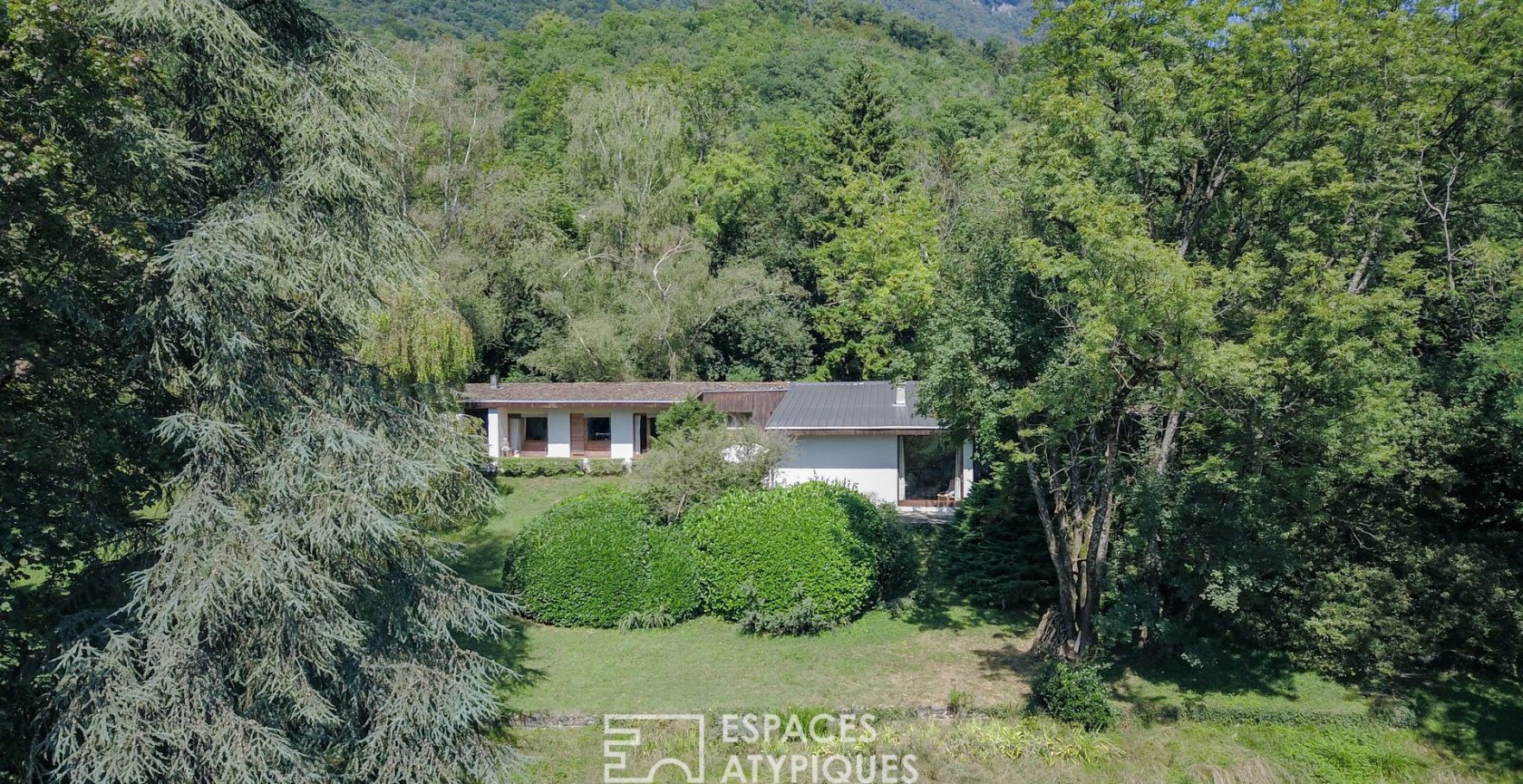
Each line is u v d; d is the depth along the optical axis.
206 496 9.56
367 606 11.09
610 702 14.86
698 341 41.34
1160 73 14.82
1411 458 15.02
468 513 13.62
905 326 18.73
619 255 40.38
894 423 25.69
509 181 41.59
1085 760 13.16
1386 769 13.12
